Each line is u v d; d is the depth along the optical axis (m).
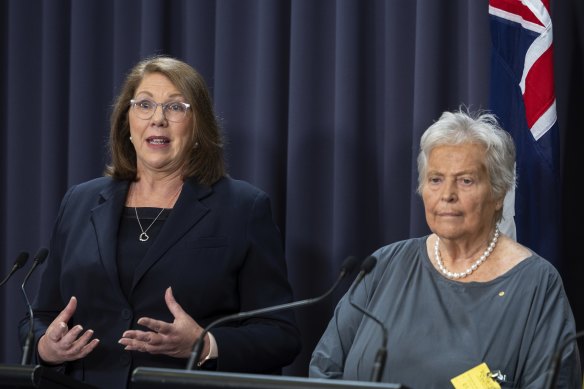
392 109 4.01
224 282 3.30
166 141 3.36
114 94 4.35
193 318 3.25
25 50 4.55
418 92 3.88
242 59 4.20
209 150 3.46
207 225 3.33
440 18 3.91
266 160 4.10
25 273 4.45
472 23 3.84
